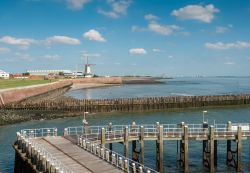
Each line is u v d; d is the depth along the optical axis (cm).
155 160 5425
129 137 4738
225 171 4891
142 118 9981
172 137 4847
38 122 8944
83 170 3228
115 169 3259
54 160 3366
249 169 4975
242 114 10888
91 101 11406
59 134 7106
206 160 5038
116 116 10450
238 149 4862
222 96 13662
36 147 3684
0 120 8662
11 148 5903
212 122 9075
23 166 4025
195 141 6706
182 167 4956
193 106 13138
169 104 12669
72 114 10362
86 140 4253
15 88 12369
